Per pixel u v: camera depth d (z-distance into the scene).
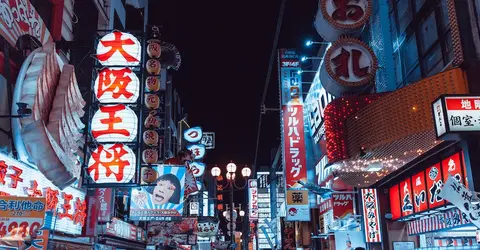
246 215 63.66
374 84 18.72
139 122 13.23
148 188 18.44
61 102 9.78
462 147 10.86
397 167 14.70
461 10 10.72
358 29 17.27
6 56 9.46
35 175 9.99
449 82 10.46
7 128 9.48
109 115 12.57
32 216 6.69
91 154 12.54
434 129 10.36
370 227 17.70
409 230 16.83
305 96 29.94
